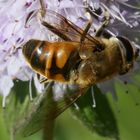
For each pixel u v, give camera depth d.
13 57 0.10
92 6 0.10
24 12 0.10
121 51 0.10
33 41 0.10
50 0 0.10
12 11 0.10
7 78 0.11
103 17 0.10
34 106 0.10
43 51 0.10
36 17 0.10
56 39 0.10
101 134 0.11
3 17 0.10
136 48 0.10
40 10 0.10
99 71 0.10
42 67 0.10
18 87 0.11
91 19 0.10
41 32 0.10
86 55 0.10
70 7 0.10
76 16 0.10
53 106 0.10
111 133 0.11
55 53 0.10
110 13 0.10
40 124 0.10
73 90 0.10
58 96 0.10
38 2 0.10
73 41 0.10
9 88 0.11
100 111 0.11
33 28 0.10
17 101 0.11
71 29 0.10
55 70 0.10
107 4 0.10
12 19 0.10
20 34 0.10
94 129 0.11
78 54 0.10
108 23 0.10
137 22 0.11
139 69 0.11
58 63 0.10
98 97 0.11
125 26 0.11
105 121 0.11
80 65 0.10
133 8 0.11
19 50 0.10
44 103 0.10
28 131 0.10
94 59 0.10
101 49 0.10
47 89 0.10
